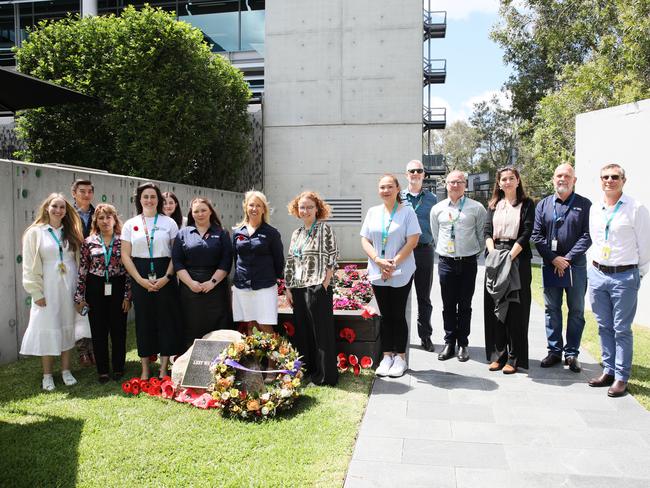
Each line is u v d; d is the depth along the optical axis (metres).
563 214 5.04
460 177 5.45
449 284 5.57
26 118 12.38
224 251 4.95
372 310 5.41
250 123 15.69
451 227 5.48
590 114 7.79
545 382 4.81
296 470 3.11
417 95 15.40
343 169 15.81
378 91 15.55
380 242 4.94
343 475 3.07
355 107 15.69
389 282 4.90
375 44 15.50
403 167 15.54
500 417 3.98
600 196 7.56
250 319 4.90
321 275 4.70
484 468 3.19
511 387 4.67
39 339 4.57
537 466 3.22
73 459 3.26
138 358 5.69
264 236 4.87
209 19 20.16
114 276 4.88
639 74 12.02
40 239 4.63
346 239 15.80
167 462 3.21
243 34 19.97
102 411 4.07
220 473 3.08
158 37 12.17
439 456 3.35
